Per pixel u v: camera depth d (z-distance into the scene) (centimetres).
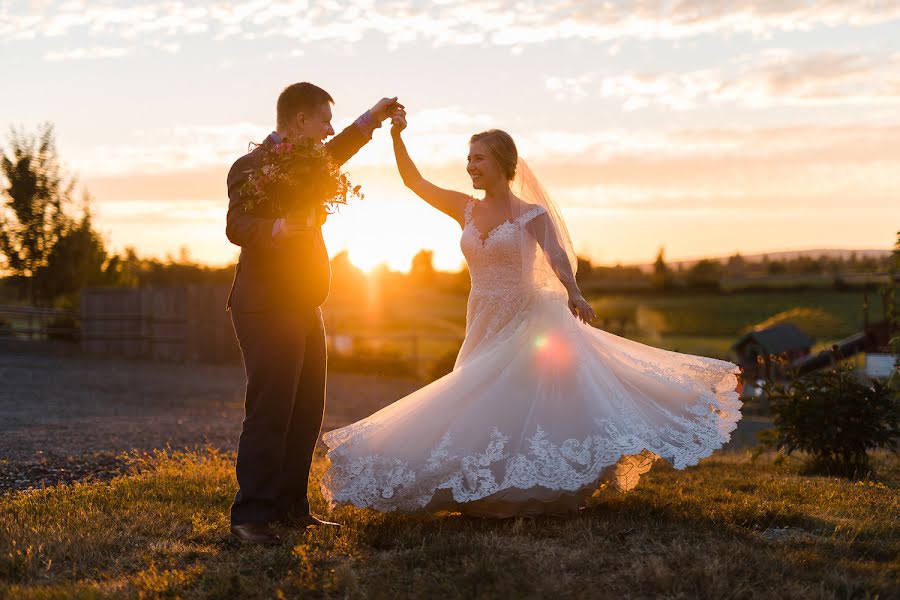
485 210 471
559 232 470
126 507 471
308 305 418
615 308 4281
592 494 455
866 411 646
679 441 423
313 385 440
